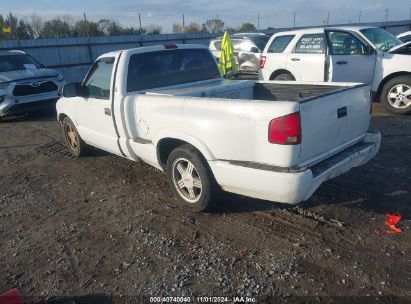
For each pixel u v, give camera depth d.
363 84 4.08
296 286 2.93
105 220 4.20
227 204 4.27
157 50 5.02
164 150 4.49
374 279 2.94
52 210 4.57
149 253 3.50
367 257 3.20
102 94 5.18
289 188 3.22
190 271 3.20
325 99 3.46
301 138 3.23
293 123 3.16
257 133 3.32
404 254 3.21
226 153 3.59
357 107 3.94
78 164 6.21
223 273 3.14
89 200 4.77
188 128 3.85
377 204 4.08
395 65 7.77
